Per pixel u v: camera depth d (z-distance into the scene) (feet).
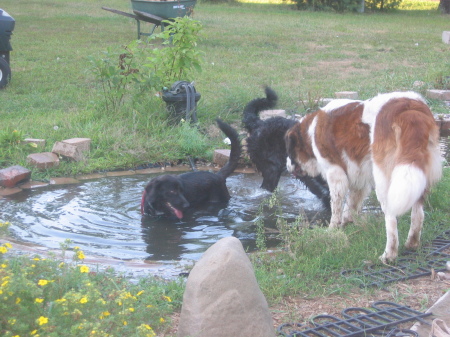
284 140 23.31
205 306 15.38
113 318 14.40
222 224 22.65
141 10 40.83
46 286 15.38
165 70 28.78
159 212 22.93
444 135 28.86
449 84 33.04
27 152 25.50
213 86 32.65
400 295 19.31
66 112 28.96
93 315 14.25
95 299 14.73
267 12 73.51
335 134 20.99
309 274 19.88
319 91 31.89
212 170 25.72
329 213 23.22
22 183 24.23
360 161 20.80
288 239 21.01
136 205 23.38
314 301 19.25
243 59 39.91
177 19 28.48
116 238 21.71
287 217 23.03
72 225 22.16
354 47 47.03
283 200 24.03
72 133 26.71
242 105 29.22
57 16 59.36
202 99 29.68
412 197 19.36
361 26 62.28
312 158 21.94
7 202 23.16
